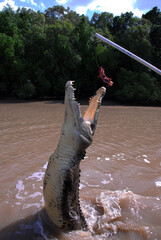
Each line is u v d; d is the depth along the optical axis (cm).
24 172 593
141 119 1431
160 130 1097
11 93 2650
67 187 330
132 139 923
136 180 572
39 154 720
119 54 2692
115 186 542
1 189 506
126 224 402
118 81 2634
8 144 816
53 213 348
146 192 516
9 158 682
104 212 431
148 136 977
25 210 431
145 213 436
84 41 2602
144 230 384
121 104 2445
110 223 405
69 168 327
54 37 2742
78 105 323
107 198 473
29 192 498
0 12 2759
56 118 1371
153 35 2791
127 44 2678
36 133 980
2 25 2673
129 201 469
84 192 507
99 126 1177
